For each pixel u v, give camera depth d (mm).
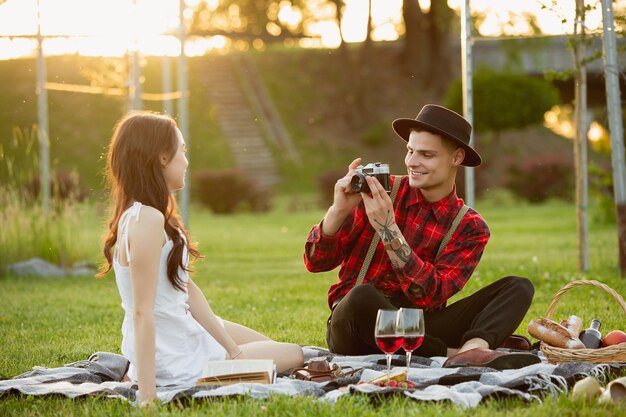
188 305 4246
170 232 3891
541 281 9180
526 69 31828
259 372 3947
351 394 3686
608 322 6391
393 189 4680
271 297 8867
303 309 7902
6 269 11156
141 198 3781
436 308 4703
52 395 3928
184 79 12789
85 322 7277
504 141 34469
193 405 3643
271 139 35375
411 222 4617
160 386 4000
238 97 37500
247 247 15648
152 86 35906
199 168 33562
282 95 38344
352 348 4578
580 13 8703
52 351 5797
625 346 4172
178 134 3891
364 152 35625
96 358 4758
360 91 37188
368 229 4633
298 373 4145
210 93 37469
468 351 4246
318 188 29125
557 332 4309
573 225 18438
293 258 13664
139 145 3787
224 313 7715
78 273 11477
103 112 33062
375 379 3852
